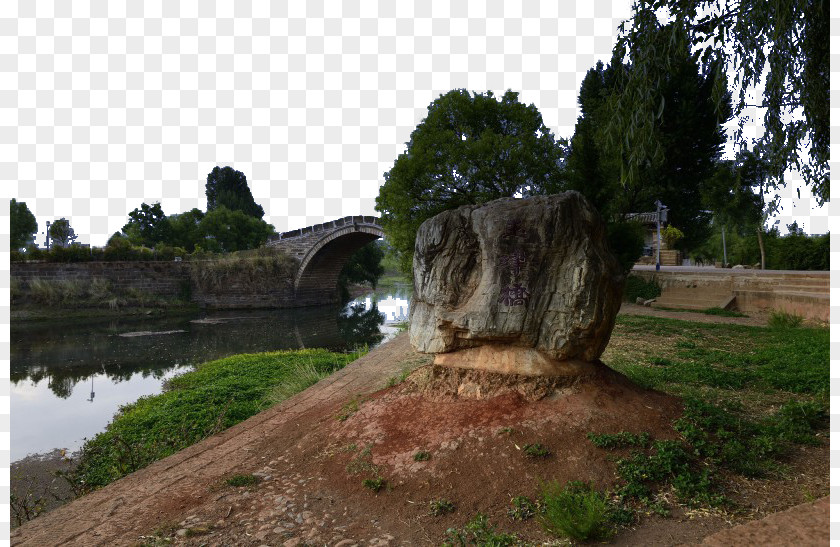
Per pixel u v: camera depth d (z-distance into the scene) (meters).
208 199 62.72
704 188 24.52
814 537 2.72
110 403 12.98
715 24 6.35
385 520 3.92
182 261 39.38
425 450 4.62
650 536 3.40
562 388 5.09
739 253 34.81
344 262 46.16
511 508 3.84
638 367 8.16
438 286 5.62
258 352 20.20
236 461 5.43
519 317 5.16
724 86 6.24
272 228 61.16
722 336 12.02
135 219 52.28
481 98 20.53
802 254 27.03
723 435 4.67
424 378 5.74
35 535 4.07
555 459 4.27
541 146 19.78
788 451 4.67
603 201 18.25
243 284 39.91
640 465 4.12
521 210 5.27
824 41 6.41
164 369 17.31
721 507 3.70
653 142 7.31
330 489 4.47
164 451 7.50
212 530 3.95
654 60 6.89
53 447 9.77
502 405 4.99
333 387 8.70
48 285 33.00
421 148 19.86
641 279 21.19
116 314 33.62
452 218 5.63
